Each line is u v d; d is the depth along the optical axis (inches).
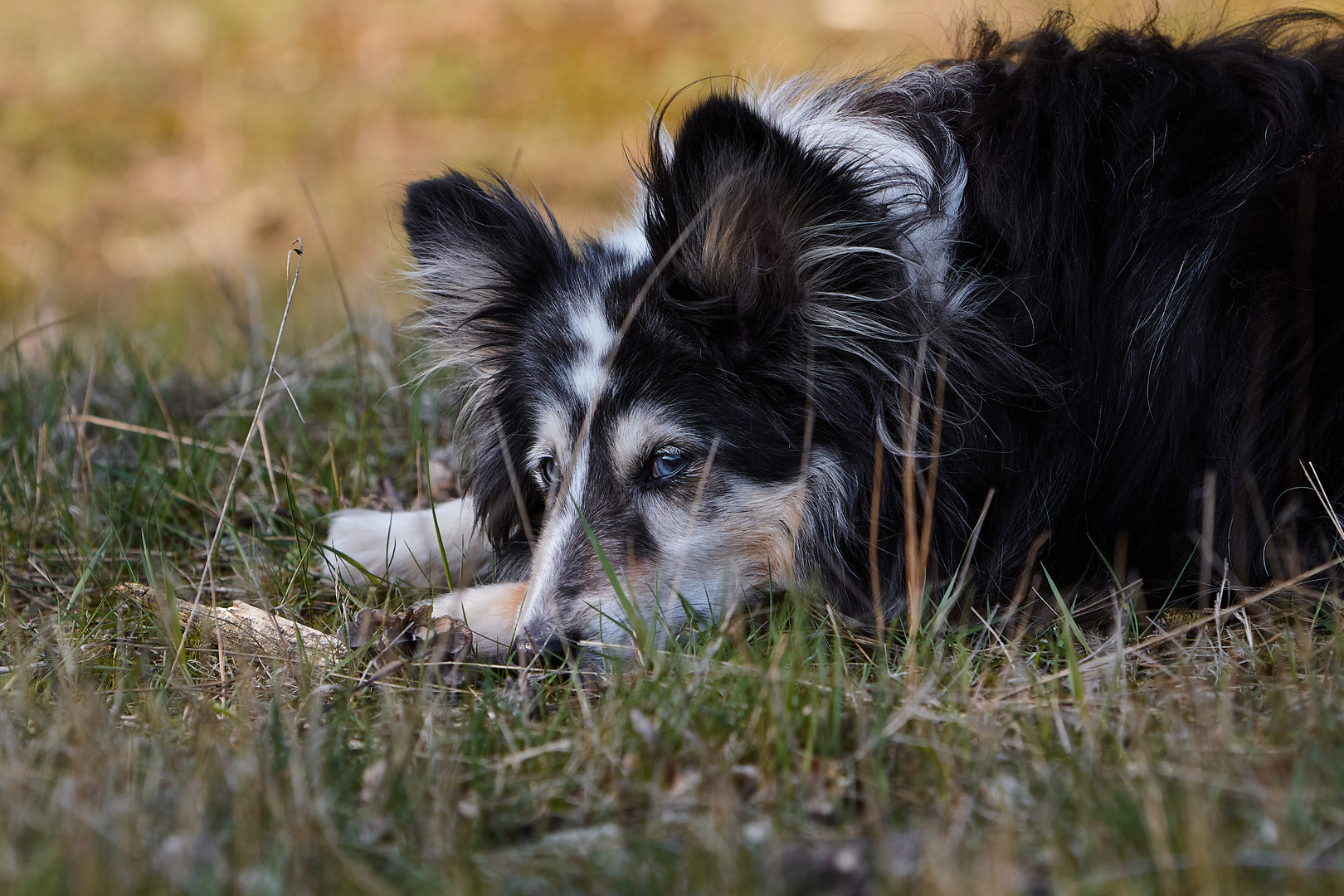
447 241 160.9
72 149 510.9
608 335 143.5
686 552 140.3
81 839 83.9
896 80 164.1
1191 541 145.4
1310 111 147.2
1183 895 80.5
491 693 118.3
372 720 115.4
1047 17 172.2
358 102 545.3
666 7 610.5
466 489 176.4
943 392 140.5
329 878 84.7
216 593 154.0
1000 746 103.0
